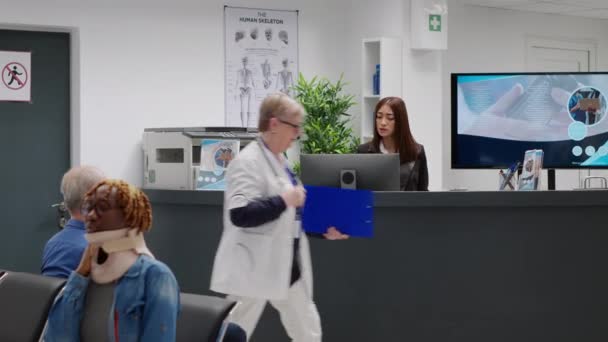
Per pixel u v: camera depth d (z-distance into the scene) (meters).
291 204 2.97
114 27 6.29
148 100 6.41
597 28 8.60
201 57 6.60
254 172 2.98
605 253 4.04
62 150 6.23
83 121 6.19
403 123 4.57
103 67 6.26
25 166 6.12
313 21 7.00
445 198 3.90
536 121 6.26
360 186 3.91
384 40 6.64
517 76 6.28
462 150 6.38
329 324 4.10
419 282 4.01
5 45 6.08
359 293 4.06
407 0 6.79
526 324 3.99
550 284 3.99
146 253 1.95
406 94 6.80
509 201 3.90
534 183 4.32
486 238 3.98
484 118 6.35
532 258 3.98
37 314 2.43
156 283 1.89
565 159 6.23
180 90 6.52
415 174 4.59
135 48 6.36
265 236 3.01
